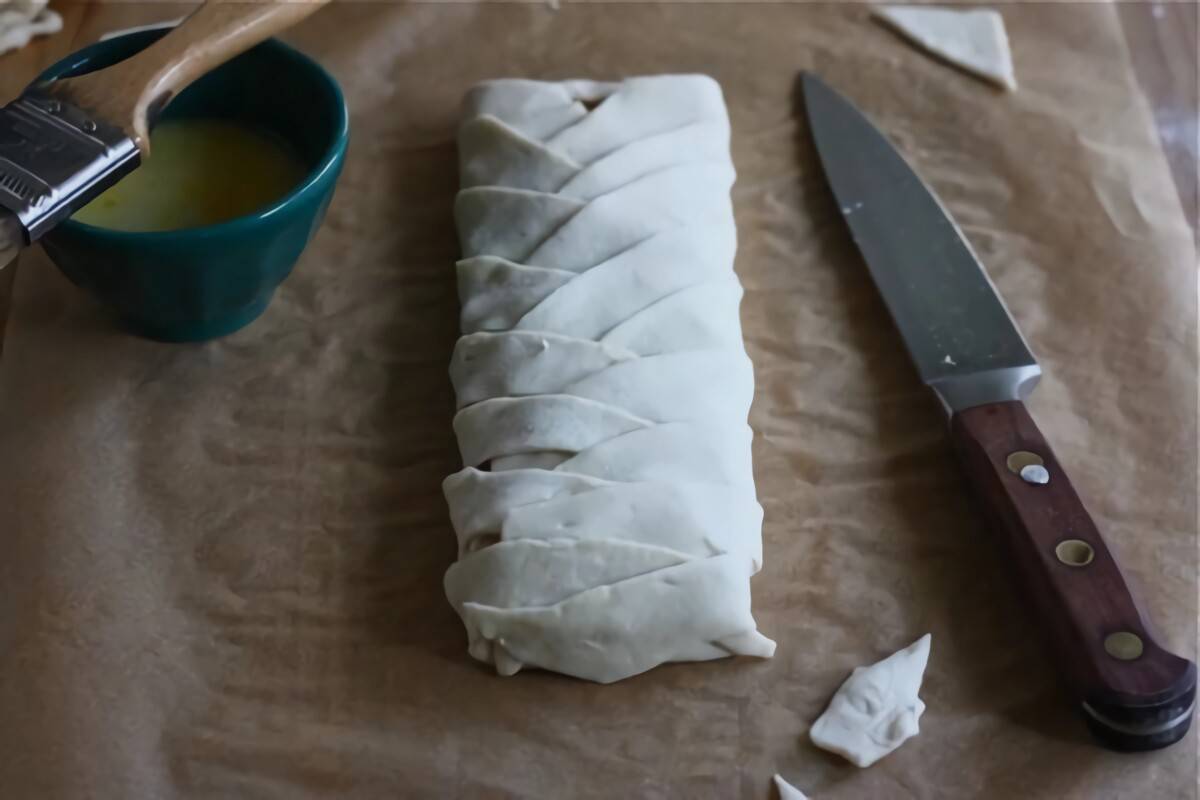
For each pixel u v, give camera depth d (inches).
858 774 26.4
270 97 29.8
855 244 31.4
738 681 27.1
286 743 26.6
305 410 29.6
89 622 27.5
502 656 26.9
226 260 27.6
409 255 31.5
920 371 29.3
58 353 29.9
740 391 28.5
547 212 29.6
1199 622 27.7
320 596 27.9
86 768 26.3
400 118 33.3
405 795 26.3
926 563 28.2
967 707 26.9
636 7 34.9
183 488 28.8
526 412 27.6
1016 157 32.7
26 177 25.1
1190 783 26.2
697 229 29.6
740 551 27.1
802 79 33.7
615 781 26.4
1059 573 26.6
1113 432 29.4
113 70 26.6
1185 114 34.6
